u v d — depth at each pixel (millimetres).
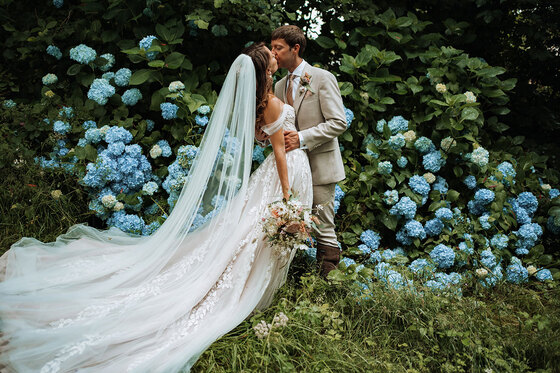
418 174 3789
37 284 2482
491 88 4133
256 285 2613
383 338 2523
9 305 2266
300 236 2502
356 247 3406
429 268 3086
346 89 3750
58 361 2045
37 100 4152
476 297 3033
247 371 2139
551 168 4406
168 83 3758
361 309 2699
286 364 2141
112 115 3816
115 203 3324
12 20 4211
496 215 3574
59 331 2150
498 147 4191
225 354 2277
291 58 2924
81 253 2795
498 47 4691
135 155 3445
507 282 3312
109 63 3816
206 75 3941
